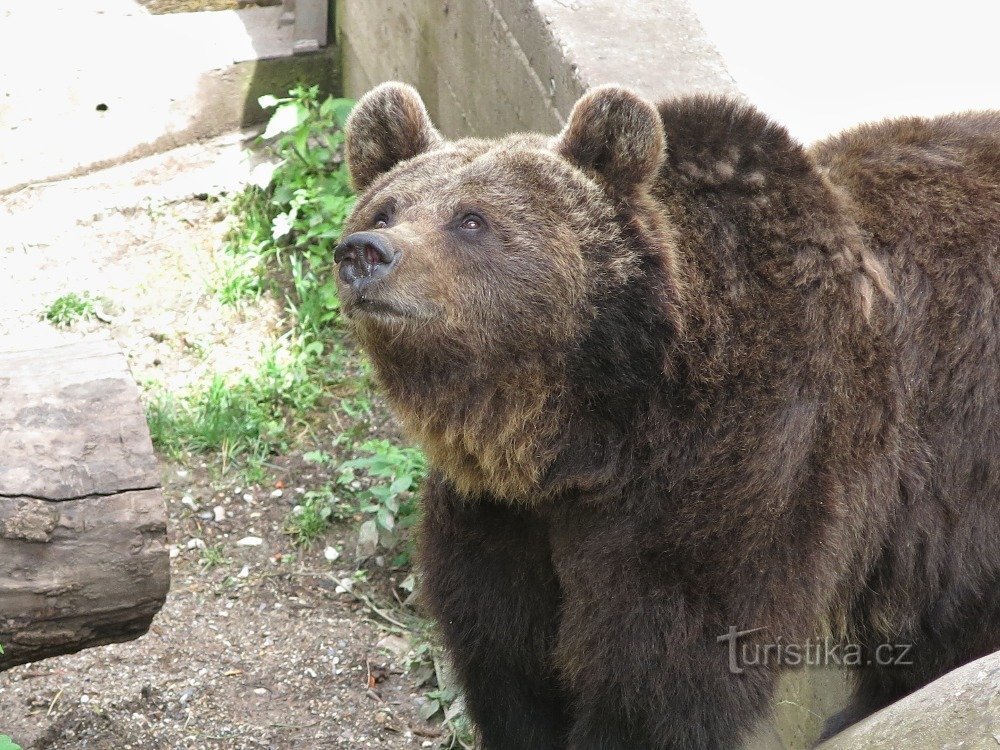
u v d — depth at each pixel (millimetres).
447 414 6473
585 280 6219
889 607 6891
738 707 6324
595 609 6387
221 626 9672
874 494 6410
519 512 6727
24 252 13477
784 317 6180
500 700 7090
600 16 10109
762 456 6094
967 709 4980
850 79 12547
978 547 6715
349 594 10109
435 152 6820
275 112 14492
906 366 6453
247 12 15656
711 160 6379
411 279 6145
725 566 6137
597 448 6348
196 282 13367
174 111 14305
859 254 6391
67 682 8820
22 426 6613
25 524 6465
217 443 11555
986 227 6559
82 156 14055
